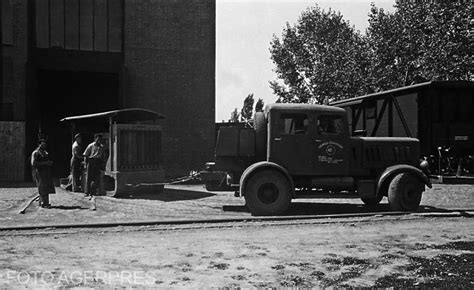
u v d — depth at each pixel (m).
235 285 4.83
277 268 5.54
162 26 23.02
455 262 5.80
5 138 19.88
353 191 10.69
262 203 9.85
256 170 9.91
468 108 16.05
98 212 10.38
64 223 8.69
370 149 10.60
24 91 21.52
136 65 22.69
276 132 10.14
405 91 16.41
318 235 7.71
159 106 22.91
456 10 24.61
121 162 13.69
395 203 10.27
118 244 6.92
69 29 23.33
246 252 6.40
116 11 23.86
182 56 23.22
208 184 10.87
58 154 30.38
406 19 30.38
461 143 15.98
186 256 6.15
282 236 7.62
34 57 22.02
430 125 15.73
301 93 46.41
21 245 6.82
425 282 4.91
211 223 8.85
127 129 13.88
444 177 16.02
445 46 24.81
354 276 5.18
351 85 34.31
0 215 9.83
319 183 10.33
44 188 11.08
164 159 22.75
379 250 6.55
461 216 9.86
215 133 23.53
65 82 30.92
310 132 10.25
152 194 14.55
